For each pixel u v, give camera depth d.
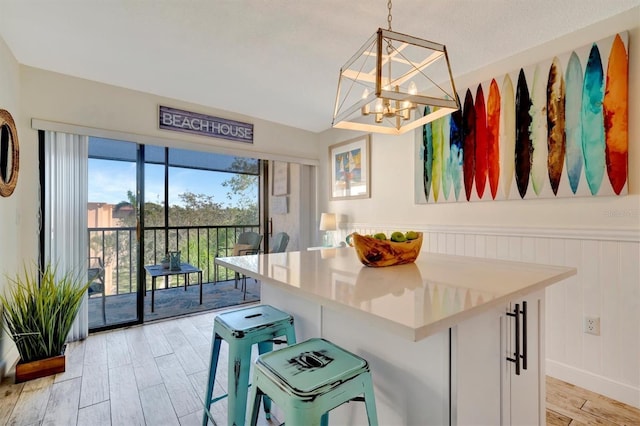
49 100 2.53
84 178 2.69
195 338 2.71
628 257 1.81
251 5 1.80
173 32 2.06
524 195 2.23
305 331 1.53
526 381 1.20
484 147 2.47
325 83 2.86
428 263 1.51
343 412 1.26
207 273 4.76
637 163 1.78
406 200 3.15
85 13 1.86
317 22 1.96
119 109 2.86
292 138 4.12
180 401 1.79
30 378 2.00
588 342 1.95
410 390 1.02
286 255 1.85
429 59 1.47
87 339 2.67
